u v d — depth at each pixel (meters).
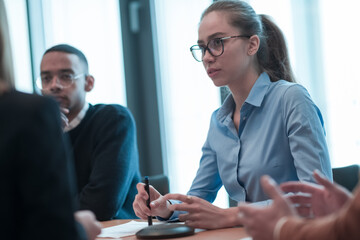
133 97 3.90
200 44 1.86
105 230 1.64
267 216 0.97
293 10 3.14
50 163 0.79
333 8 3.00
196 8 3.62
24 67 4.09
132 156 2.33
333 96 3.00
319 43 3.06
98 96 3.88
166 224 1.48
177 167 3.73
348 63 2.94
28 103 0.81
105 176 2.18
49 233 0.76
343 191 1.14
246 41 1.84
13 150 0.78
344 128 2.95
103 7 3.92
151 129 3.88
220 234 1.40
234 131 1.90
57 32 4.00
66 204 0.79
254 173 1.80
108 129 2.31
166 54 3.78
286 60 1.99
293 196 1.25
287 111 1.77
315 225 0.90
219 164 1.95
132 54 3.92
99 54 3.90
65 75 2.38
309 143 1.69
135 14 3.90
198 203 1.53
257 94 1.85
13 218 0.77
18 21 4.11
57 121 0.84
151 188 1.75
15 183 0.78
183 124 3.70
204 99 3.58
